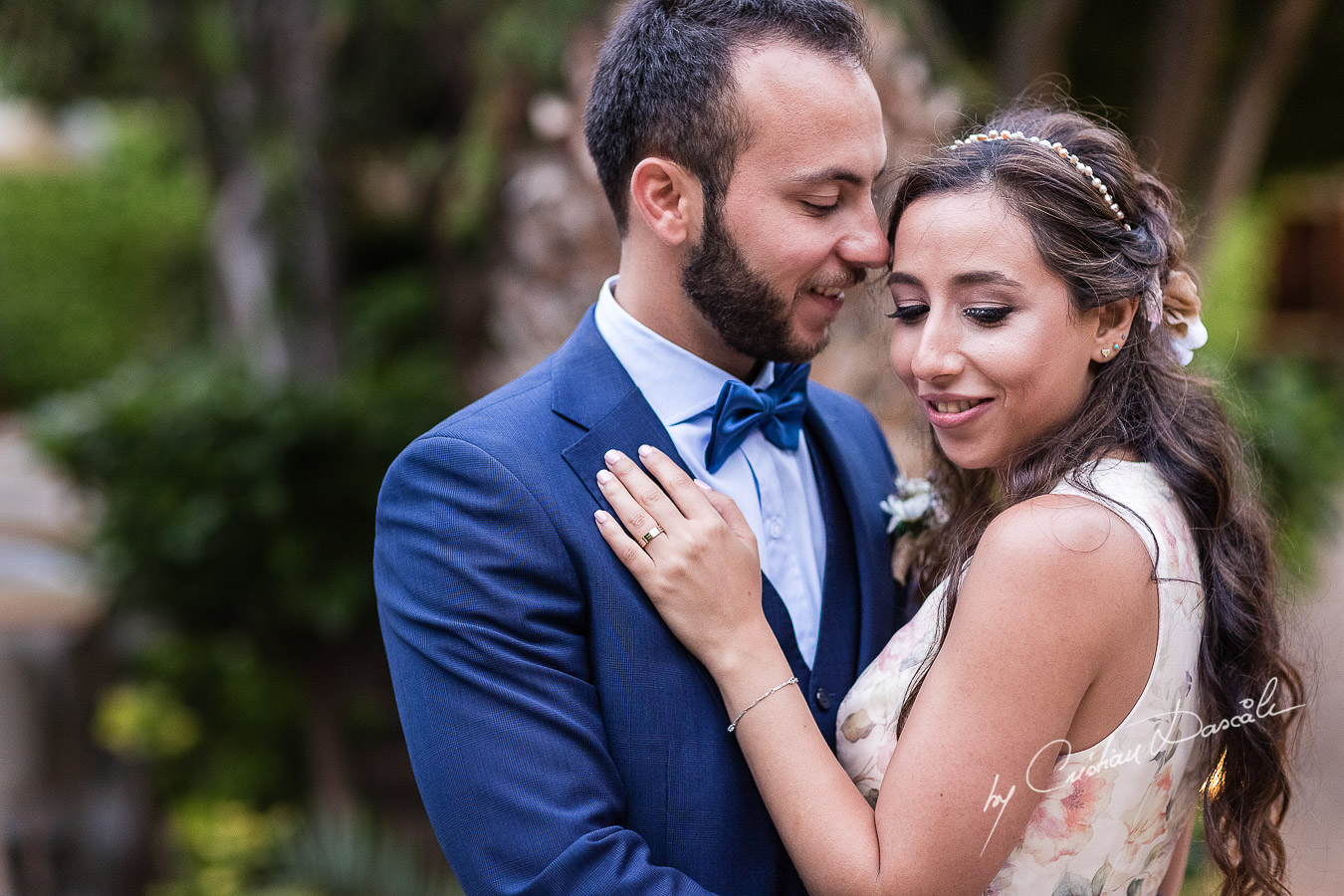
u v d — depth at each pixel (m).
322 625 3.75
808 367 1.49
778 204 1.29
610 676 1.27
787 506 1.48
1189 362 1.40
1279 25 4.35
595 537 1.30
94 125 9.58
